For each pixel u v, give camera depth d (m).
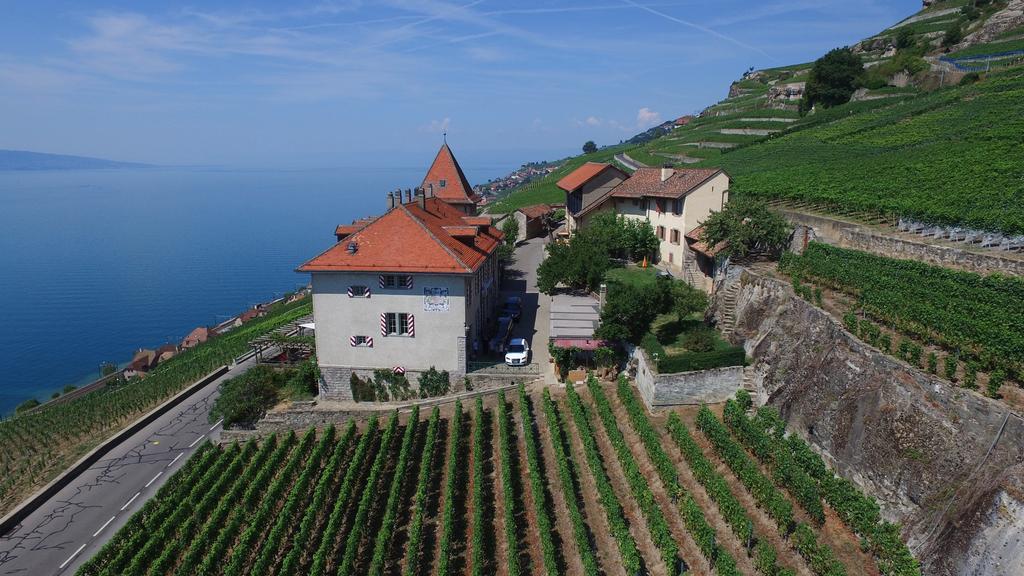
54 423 47.66
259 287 171.88
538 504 28.25
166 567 26.52
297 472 34.19
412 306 41.62
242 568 26.52
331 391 43.81
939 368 24.44
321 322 42.75
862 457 24.70
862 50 142.38
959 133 61.16
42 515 33.53
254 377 44.94
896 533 20.97
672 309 41.28
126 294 164.75
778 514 23.48
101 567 27.34
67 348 120.62
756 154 87.12
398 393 42.91
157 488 36.22
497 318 52.50
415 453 35.91
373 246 42.12
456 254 41.59
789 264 38.91
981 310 26.48
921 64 105.75
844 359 27.84
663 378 34.72
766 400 32.56
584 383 40.91
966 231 34.91
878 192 46.56
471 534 28.84
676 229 54.12
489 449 35.44
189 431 44.06
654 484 29.11
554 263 50.62
